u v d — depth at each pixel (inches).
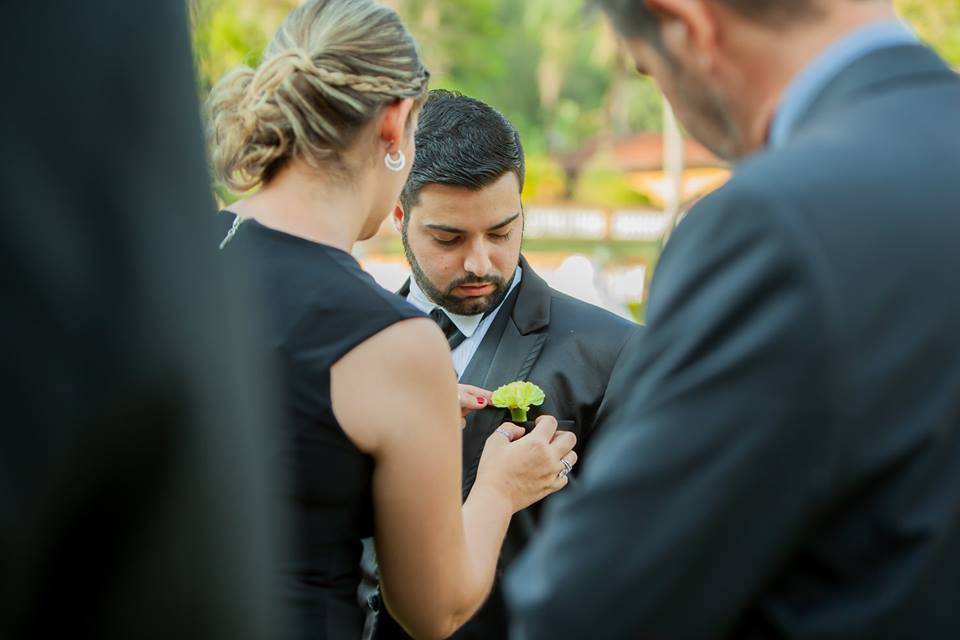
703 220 39.7
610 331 87.4
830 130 40.5
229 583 30.5
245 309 32.7
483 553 66.8
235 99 59.0
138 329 28.0
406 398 55.4
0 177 26.8
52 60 27.7
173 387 28.6
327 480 54.9
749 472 37.0
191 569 29.7
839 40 42.3
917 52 42.8
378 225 63.1
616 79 1048.2
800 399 36.2
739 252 37.9
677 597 38.7
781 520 37.2
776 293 36.7
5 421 26.6
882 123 40.0
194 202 30.1
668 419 38.5
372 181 60.3
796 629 38.9
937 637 38.0
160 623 29.6
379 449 55.4
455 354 88.1
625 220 605.9
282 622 34.0
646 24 44.6
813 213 37.0
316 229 58.0
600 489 40.2
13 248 26.6
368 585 71.2
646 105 1103.0
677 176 493.7
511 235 85.3
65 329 27.0
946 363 37.3
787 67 42.9
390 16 59.8
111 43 28.5
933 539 37.4
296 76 56.6
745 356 36.8
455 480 58.5
